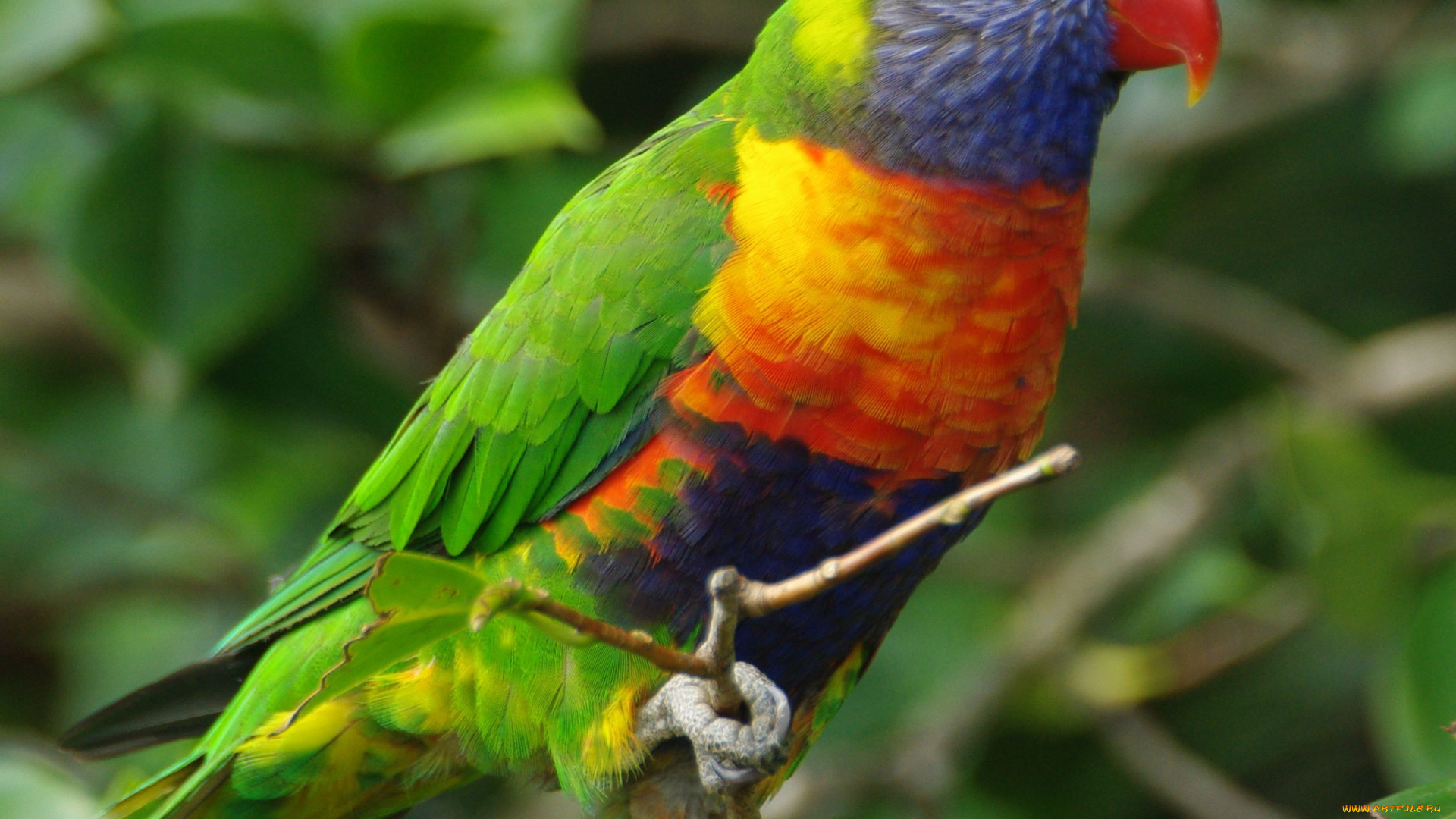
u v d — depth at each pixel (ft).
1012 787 32.17
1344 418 32.48
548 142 26.94
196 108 28.04
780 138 20.80
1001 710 31.12
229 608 33.24
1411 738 26.78
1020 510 35.32
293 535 32.42
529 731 21.01
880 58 20.62
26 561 33.76
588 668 20.33
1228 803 29.86
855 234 19.81
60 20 26.32
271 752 22.08
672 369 20.27
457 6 27.32
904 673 32.65
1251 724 32.76
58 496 33.91
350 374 31.09
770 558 20.74
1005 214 20.29
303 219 28.04
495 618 20.59
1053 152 20.84
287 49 27.30
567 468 20.83
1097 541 32.35
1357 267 35.96
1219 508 31.99
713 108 22.65
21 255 35.19
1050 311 20.83
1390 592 29.09
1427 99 33.01
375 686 21.40
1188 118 35.19
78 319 34.35
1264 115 34.78
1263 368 35.32
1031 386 20.83
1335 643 32.48
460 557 21.86
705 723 17.46
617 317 20.54
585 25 34.63
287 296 27.81
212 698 23.76
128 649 32.99
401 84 27.17
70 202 27.50
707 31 34.91
